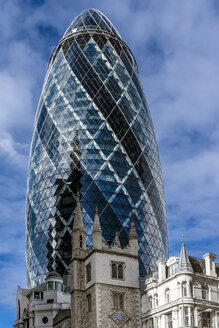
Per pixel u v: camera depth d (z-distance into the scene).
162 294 91.44
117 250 96.81
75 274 96.88
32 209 172.75
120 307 92.31
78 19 197.25
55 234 161.88
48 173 170.50
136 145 175.00
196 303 85.44
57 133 173.62
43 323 125.38
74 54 185.88
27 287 170.38
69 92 178.25
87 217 157.25
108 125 172.38
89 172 164.75
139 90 189.50
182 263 88.69
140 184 169.88
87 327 92.06
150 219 168.25
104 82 179.00
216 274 90.56
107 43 188.50
